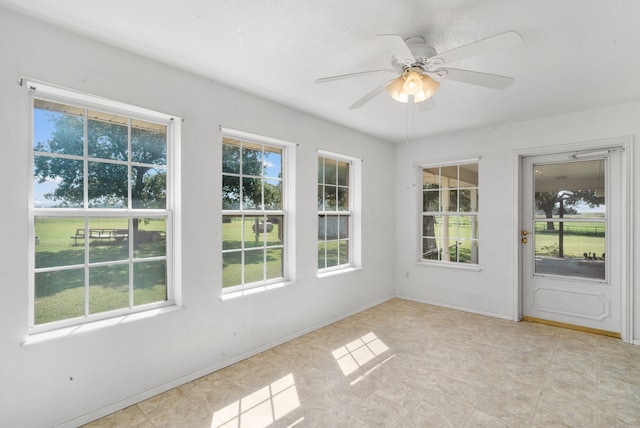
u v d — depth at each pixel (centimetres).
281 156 351
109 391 215
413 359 292
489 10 179
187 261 257
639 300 323
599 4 172
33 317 196
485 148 418
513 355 300
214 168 276
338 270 417
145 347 232
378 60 240
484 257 420
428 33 202
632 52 223
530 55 228
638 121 323
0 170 179
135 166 241
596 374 264
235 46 220
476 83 209
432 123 399
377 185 471
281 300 330
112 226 229
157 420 208
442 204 466
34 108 199
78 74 203
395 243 504
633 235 326
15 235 184
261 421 206
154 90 238
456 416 210
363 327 375
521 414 212
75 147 214
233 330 287
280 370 273
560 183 380
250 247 317
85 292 216
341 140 407
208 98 271
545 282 388
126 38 210
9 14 181
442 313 427
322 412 215
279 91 299
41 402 190
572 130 358
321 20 190
